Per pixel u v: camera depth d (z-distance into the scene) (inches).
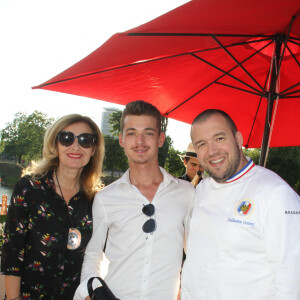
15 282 83.7
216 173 79.0
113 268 86.9
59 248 87.7
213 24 94.5
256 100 164.6
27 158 2539.4
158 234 85.8
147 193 92.7
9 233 85.0
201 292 74.4
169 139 1641.2
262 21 97.4
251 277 68.6
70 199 93.4
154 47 103.7
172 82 150.5
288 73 147.6
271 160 1198.3
